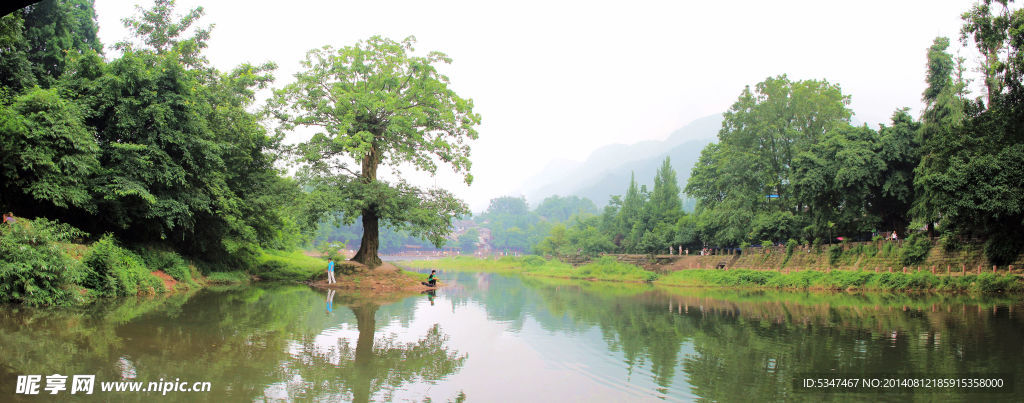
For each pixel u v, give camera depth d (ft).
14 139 47.47
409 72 92.58
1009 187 70.23
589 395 25.84
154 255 68.03
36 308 43.73
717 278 119.14
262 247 105.81
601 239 222.07
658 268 162.20
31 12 71.87
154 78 60.39
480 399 25.08
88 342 32.48
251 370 28.50
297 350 33.96
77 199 52.42
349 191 87.56
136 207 60.85
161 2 86.02
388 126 86.74
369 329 43.62
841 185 97.60
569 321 52.08
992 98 78.79
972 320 50.55
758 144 141.18
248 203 81.10
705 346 38.78
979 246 85.25
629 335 43.70
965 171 73.67
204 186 70.08
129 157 57.98
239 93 88.53
